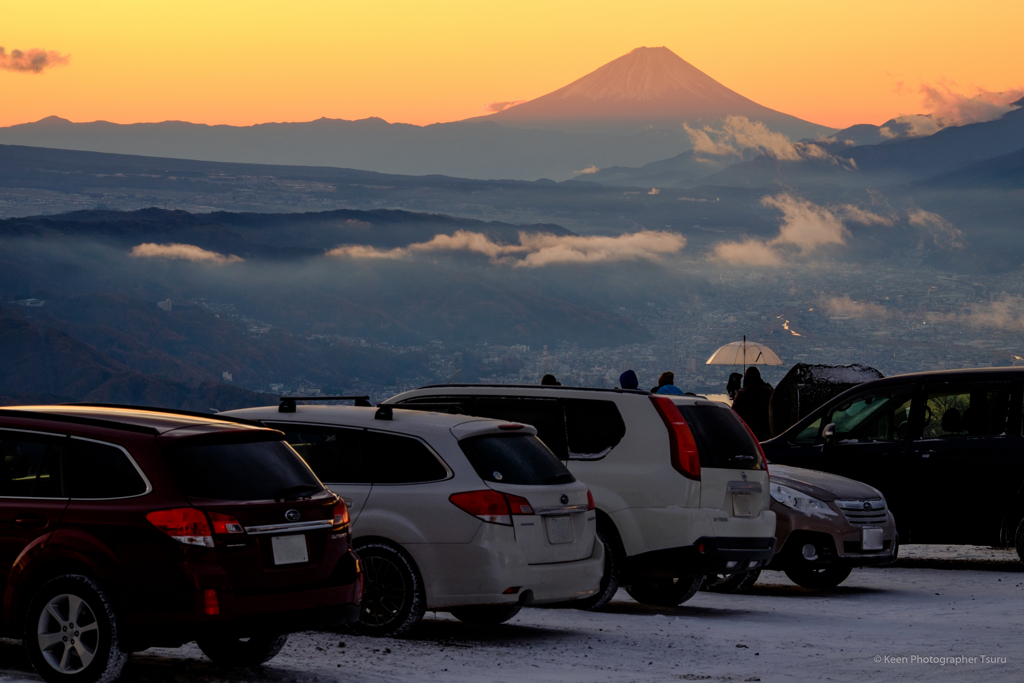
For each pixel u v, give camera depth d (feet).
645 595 45.93
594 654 33.40
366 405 40.60
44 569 26.20
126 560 25.48
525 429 36.60
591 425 42.37
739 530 41.96
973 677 29.66
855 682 29.07
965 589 50.37
